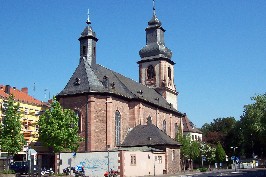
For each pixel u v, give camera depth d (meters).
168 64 95.88
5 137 60.03
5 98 76.75
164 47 95.62
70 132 61.25
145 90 86.06
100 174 54.38
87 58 70.00
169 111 88.88
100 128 63.75
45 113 62.59
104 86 66.69
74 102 65.31
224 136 132.75
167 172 64.50
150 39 96.31
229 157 117.25
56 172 56.12
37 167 43.47
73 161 55.91
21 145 61.44
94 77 67.12
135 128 70.19
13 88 88.56
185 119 129.12
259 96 96.81
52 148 63.84
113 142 65.06
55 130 60.66
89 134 62.75
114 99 66.81
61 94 66.06
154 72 94.56
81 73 67.62
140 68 96.25
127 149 59.78
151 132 67.38
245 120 104.31
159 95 92.75
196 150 89.00
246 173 66.19
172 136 89.38
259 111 94.56
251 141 114.88
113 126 65.62
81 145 63.25
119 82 75.25
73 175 53.00
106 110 64.50
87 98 64.19
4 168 56.50
